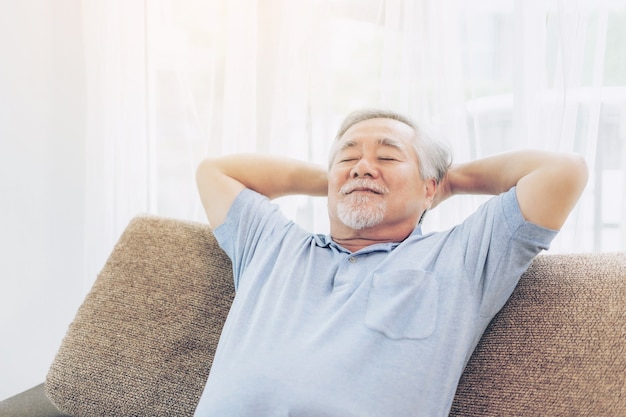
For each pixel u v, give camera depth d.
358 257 1.41
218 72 2.04
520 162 1.38
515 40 1.74
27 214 2.22
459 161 1.79
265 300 1.36
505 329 1.28
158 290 1.54
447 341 1.23
